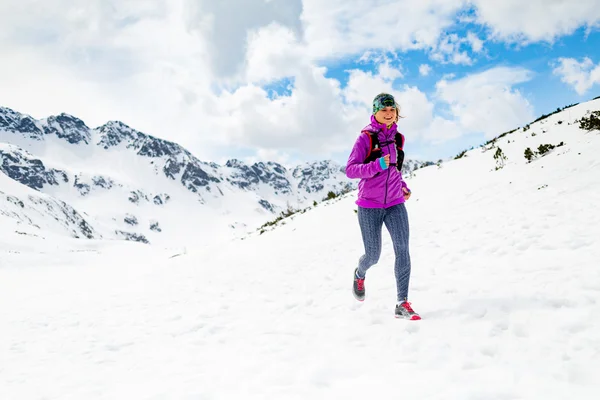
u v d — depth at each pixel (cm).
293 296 633
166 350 448
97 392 340
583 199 696
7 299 1131
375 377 285
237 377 328
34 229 6888
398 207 413
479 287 445
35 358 473
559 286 381
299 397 270
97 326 608
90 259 3653
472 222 796
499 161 1441
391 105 392
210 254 1552
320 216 1639
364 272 454
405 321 393
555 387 228
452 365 282
